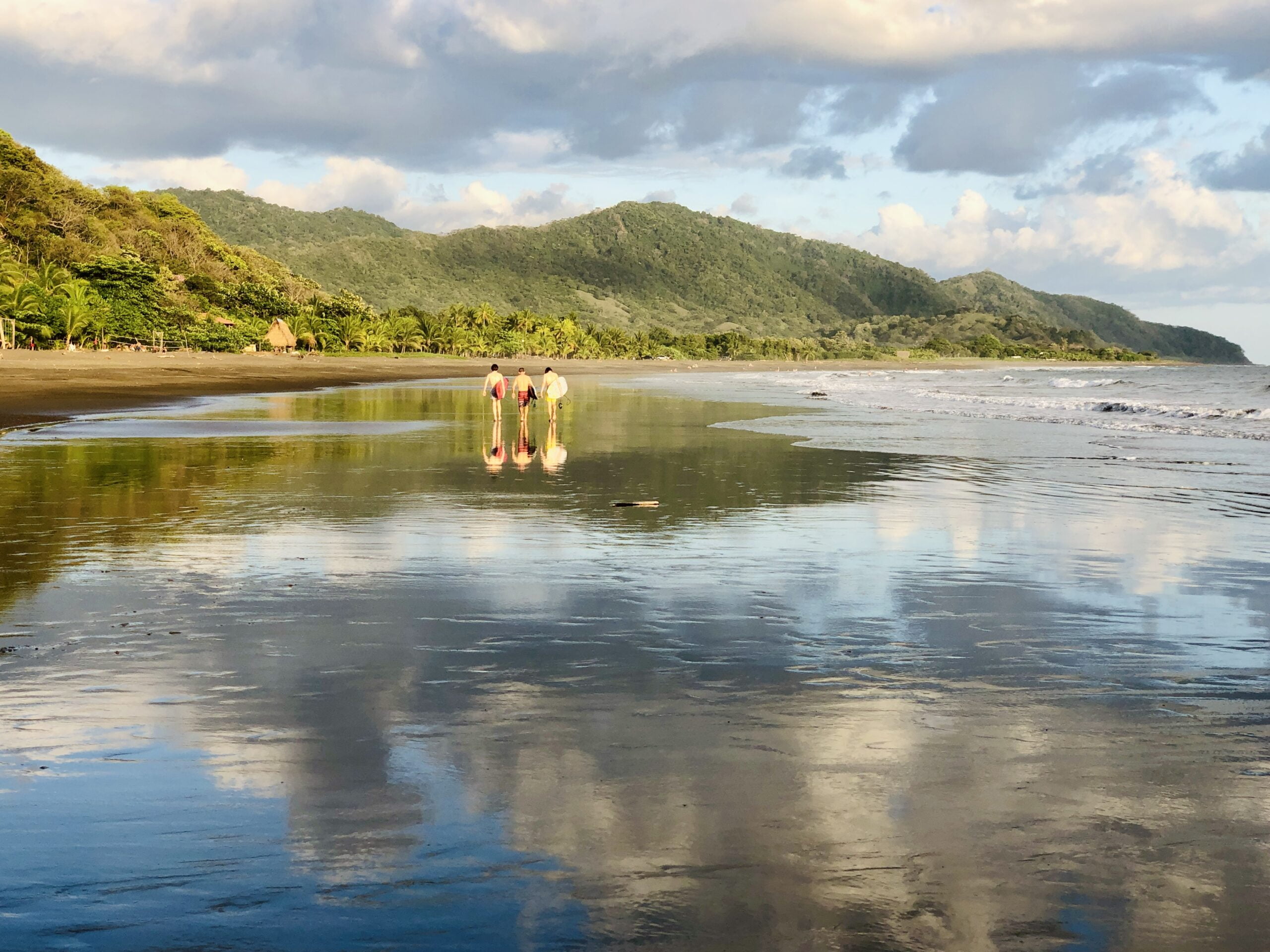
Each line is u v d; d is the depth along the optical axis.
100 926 2.83
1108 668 5.57
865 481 15.27
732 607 7.07
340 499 12.75
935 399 49.47
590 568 8.50
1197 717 4.71
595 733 4.41
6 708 4.69
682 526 10.86
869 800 3.69
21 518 10.95
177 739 4.28
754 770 3.98
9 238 142.88
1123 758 4.15
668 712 4.73
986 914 2.92
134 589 7.50
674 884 3.08
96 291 121.19
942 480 15.46
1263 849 3.34
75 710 4.68
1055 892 3.05
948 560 8.99
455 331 193.25
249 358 120.19
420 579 7.96
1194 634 6.37
